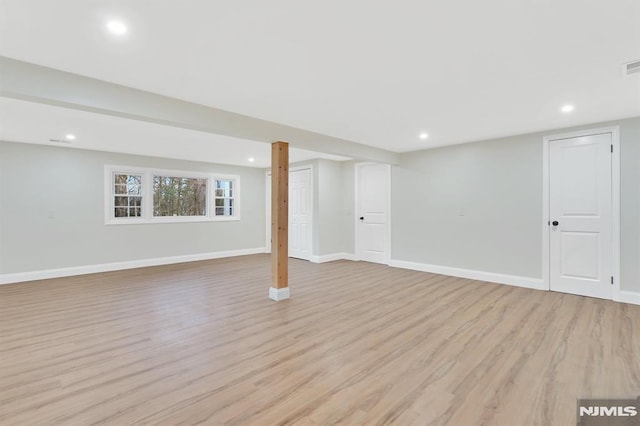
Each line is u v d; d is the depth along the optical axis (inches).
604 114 142.3
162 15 69.9
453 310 141.3
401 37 79.9
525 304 148.6
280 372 89.8
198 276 212.4
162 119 116.3
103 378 86.8
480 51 86.8
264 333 117.0
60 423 68.9
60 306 148.6
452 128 166.9
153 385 83.4
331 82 107.2
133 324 126.2
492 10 68.8
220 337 113.6
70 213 216.5
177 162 264.5
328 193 271.6
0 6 65.2
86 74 98.5
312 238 269.3
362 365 93.6
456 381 84.9
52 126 157.2
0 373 89.5
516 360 95.9
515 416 70.9
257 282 195.3
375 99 123.0
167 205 263.1
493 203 191.5
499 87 111.4
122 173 240.8
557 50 86.2
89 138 185.5
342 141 191.3
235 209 303.7
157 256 254.2
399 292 170.9
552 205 170.4
